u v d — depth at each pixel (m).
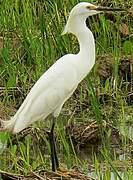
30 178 9.22
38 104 9.83
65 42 12.78
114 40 12.84
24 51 13.00
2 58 12.76
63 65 9.99
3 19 13.43
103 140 10.77
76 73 10.01
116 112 11.89
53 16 13.27
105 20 13.47
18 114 9.74
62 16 13.34
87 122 11.51
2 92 12.25
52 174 9.48
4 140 9.96
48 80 9.92
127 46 12.96
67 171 9.67
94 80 12.47
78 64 9.99
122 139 11.00
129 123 11.57
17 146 10.71
